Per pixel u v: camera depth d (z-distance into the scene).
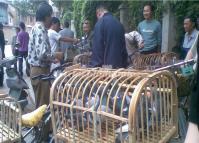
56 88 2.55
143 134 2.11
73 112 2.40
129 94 2.21
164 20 7.74
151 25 6.07
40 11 4.48
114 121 2.17
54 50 6.04
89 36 7.02
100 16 4.04
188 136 1.27
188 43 5.73
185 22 5.71
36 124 3.04
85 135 2.32
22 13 31.86
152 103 2.21
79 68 2.77
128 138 2.02
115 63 3.77
